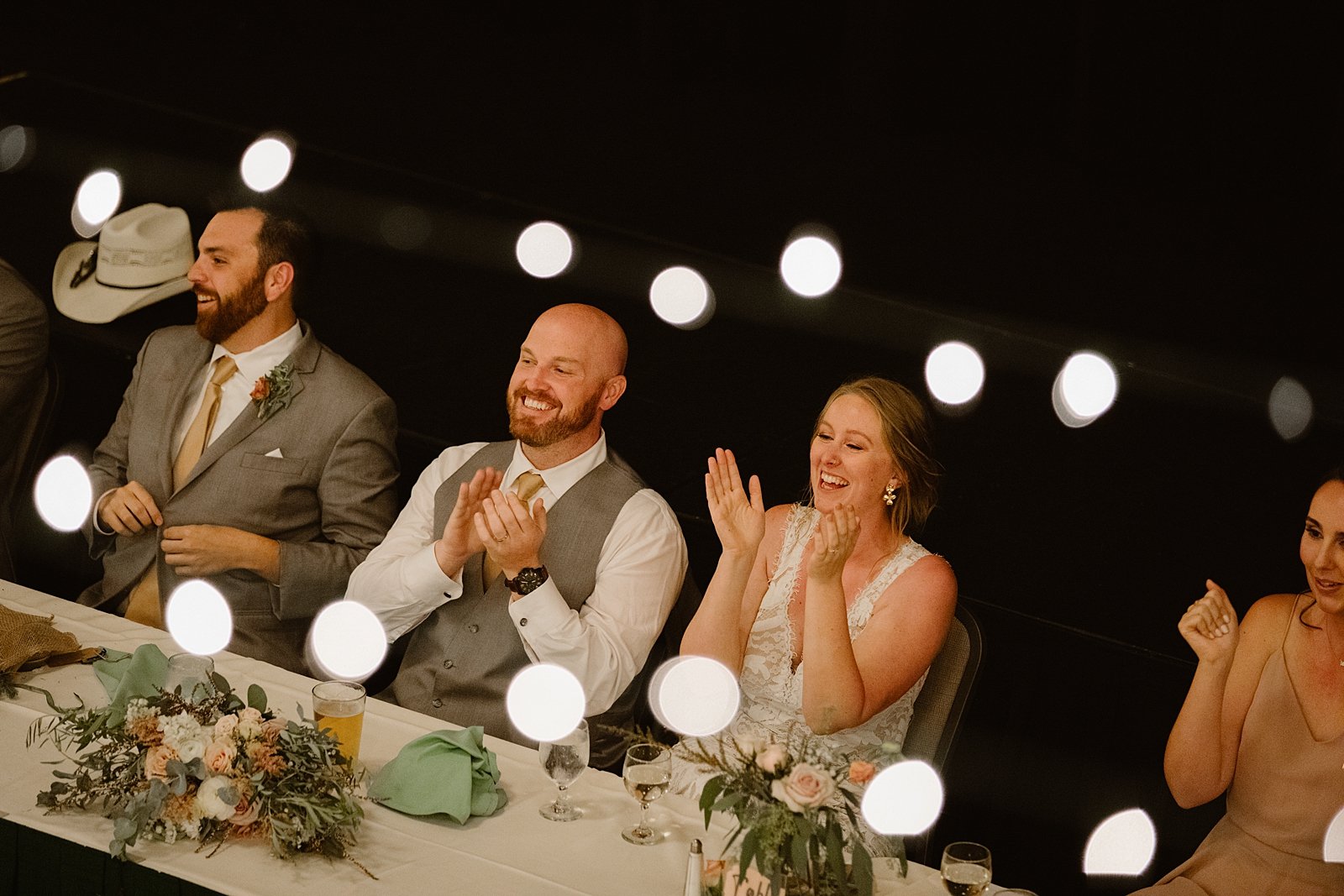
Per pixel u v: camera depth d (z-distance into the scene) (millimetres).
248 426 4730
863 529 4062
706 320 7266
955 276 7758
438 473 4516
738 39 10031
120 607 4797
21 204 7125
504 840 3156
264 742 3004
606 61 10375
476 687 4277
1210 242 8211
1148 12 8633
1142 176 8914
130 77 8992
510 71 10031
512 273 7551
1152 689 5102
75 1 9945
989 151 9266
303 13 10555
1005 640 5305
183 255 6070
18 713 3443
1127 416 6621
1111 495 6117
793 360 7000
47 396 4996
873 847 3455
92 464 4938
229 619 3490
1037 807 4824
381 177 8359
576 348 4320
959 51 9320
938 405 6672
